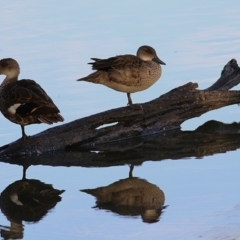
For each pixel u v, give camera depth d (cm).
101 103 1634
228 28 2105
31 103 1345
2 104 1384
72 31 2114
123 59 1495
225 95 1602
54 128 1452
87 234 1030
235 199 1138
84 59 1884
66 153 1437
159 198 1170
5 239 1028
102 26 2145
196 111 1591
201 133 1541
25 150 1410
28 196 1225
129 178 1294
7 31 2136
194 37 2045
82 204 1170
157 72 1528
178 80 1752
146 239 996
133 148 1470
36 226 1077
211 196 1159
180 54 1922
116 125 1504
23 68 1839
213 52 1928
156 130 1545
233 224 1030
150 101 1541
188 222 1050
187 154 1420
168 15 2244
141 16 2234
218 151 1428
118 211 1125
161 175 1295
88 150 1458
